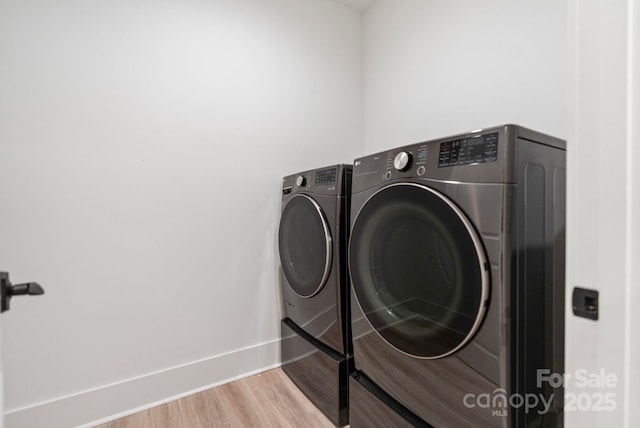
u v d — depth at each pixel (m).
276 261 2.02
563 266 0.99
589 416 0.51
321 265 1.51
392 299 1.12
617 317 0.47
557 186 0.96
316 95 2.20
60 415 1.40
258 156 1.95
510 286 0.81
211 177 1.79
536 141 0.88
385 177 1.13
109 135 1.51
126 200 1.55
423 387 1.03
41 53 1.36
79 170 1.44
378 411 1.18
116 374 1.53
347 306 1.44
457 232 0.88
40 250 1.37
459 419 0.92
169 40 1.66
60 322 1.41
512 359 0.82
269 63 1.99
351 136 2.38
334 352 1.49
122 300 1.55
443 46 1.83
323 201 1.51
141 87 1.59
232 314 1.86
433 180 0.96
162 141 1.64
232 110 1.86
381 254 1.16
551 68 1.36
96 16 1.48
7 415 1.30
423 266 1.00
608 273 0.48
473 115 1.68
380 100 2.28
